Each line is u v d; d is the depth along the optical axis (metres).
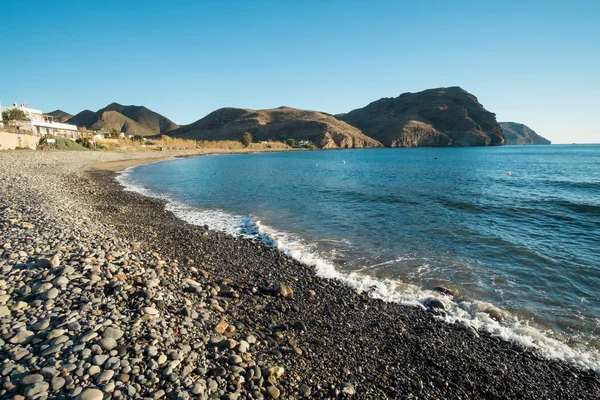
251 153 146.88
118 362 4.83
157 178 40.59
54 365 4.63
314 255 12.91
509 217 20.08
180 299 7.44
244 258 12.09
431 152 161.00
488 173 53.78
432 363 6.49
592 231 16.81
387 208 22.78
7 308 5.96
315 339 6.93
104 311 6.17
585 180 42.66
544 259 12.65
